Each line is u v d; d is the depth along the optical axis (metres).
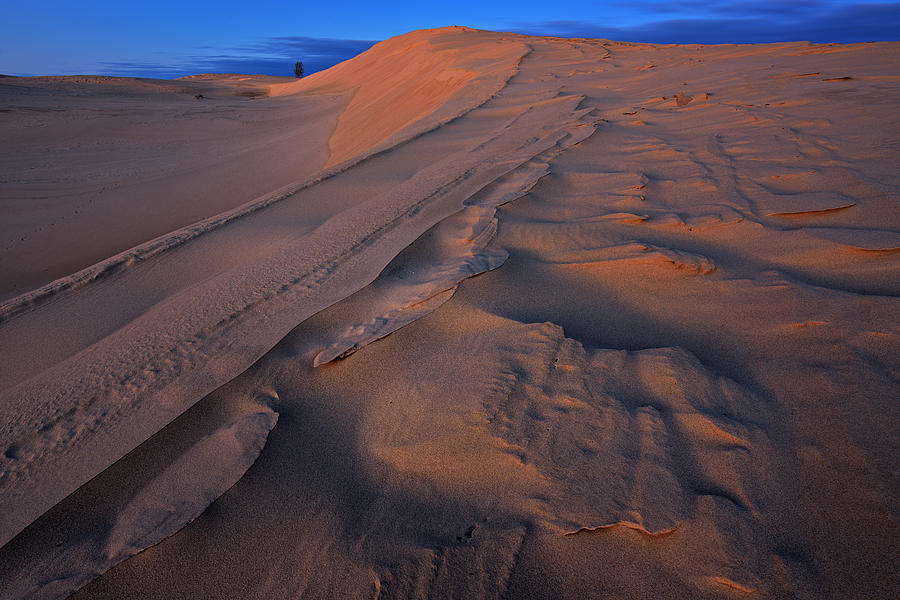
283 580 1.28
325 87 35.66
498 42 24.45
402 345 2.14
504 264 2.78
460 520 1.39
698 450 1.47
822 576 1.12
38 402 2.11
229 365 2.16
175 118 21.36
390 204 4.26
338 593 1.24
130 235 8.20
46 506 1.54
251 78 62.66
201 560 1.33
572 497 1.38
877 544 1.17
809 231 2.71
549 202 3.74
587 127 6.01
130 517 1.46
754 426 1.52
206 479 1.57
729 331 2.06
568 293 2.50
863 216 2.77
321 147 15.36
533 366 1.89
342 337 2.26
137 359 2.33
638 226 3.15
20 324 3.21
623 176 4.05
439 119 9.06
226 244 4.22
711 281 2.45
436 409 1.75
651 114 6.53
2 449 1.84
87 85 33.66
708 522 1.26
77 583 1.29
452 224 3.55
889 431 1.44
